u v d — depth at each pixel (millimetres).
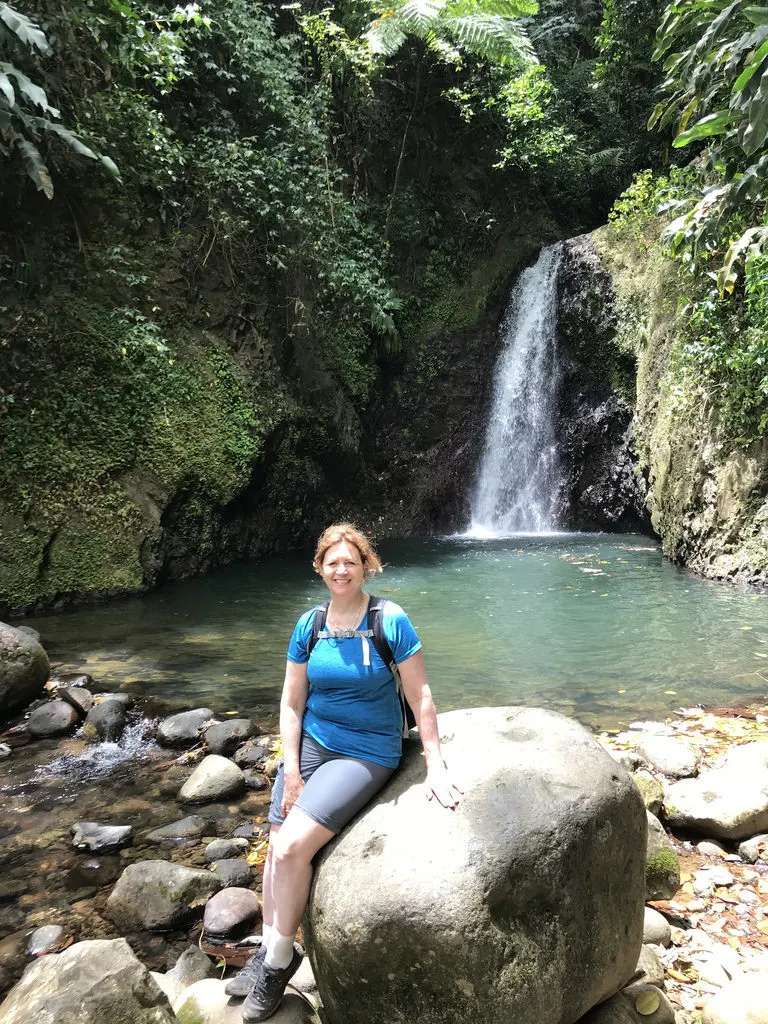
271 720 4406
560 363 13383
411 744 2191
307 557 11039
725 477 8195
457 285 14570
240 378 9953
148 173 8938
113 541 8047
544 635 6070
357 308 12164
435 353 14125
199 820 3209
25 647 4633
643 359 11242
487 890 1667
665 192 10211
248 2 11500
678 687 4770
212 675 5246
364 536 2137
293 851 1832
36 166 6414
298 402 11211
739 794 3004
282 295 10891
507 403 14250
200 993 1994
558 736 2133
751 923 2455
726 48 4973
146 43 8281
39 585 7367
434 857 1727
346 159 13234
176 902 2562
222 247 9961
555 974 1723
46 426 7773
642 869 2023
